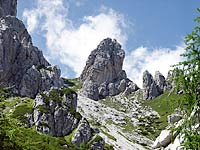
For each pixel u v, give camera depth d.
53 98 189.62
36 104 183.50
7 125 29.25
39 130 167.12
